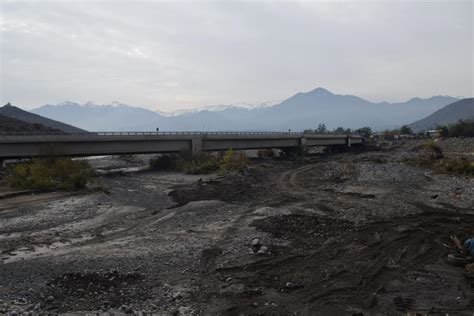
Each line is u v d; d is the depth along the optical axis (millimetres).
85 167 58750
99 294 16906
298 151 115625
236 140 95375
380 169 68875
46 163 53625
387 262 22094
